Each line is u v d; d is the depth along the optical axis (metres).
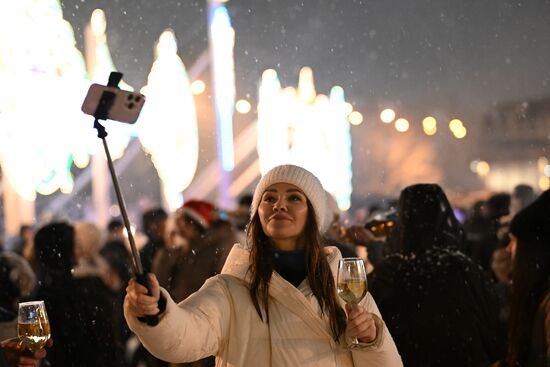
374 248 6.35
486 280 5.28
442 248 5.30
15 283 5.44
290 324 3.54
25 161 16.52
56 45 15.37
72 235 6.13
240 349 3.51
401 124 22.94
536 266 4.63
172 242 8.16
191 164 19.52
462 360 5.12
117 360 6.27
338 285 3.51
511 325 4.70
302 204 3.67
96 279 6.34
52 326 6.02
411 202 5.32
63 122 16.50
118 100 3.17
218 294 3.53
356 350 3.51
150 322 3.08
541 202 4.63
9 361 3.97
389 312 5.18
